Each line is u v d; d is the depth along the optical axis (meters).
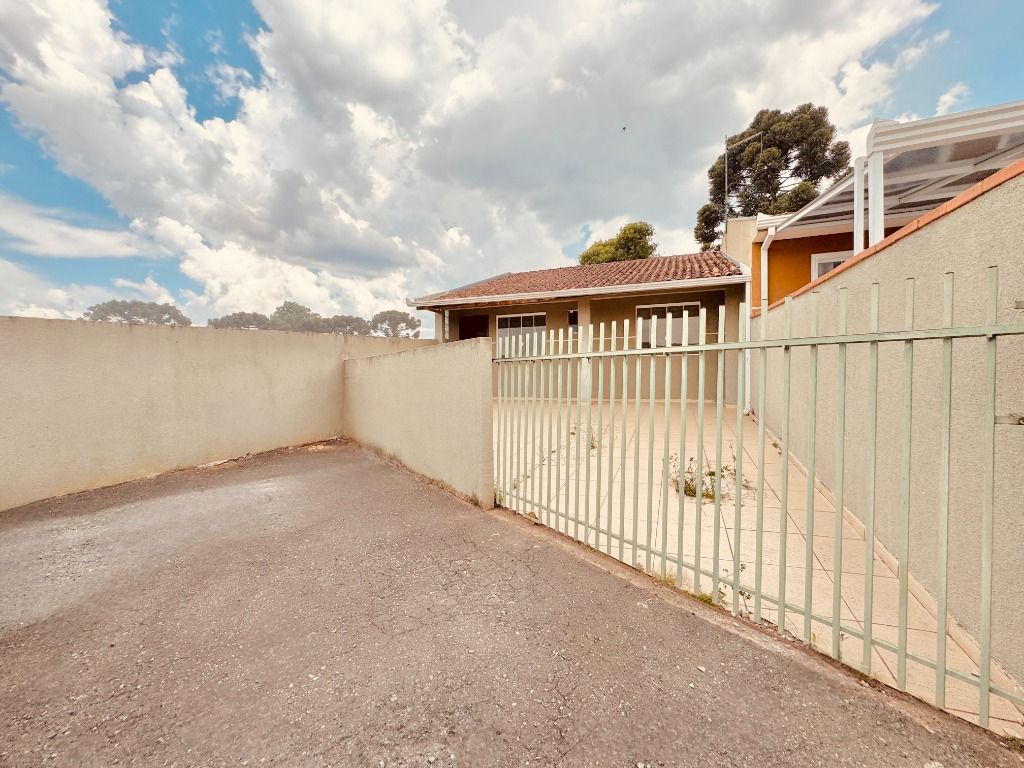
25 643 2.27
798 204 21.27
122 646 2.21
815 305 2.71
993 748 1.41
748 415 7.87
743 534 3.20
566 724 1.59
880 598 2.34
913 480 2.38
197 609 2.54
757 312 7.71
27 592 2.81
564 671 1.88
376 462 6.48
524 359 3.74
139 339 5.73
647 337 10.23
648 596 2.47
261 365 7.21
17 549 3.52
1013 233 1.62
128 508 4.55
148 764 1.49
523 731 1.57
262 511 4.34
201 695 1.83
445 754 1.48
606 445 6.27
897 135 4.23
